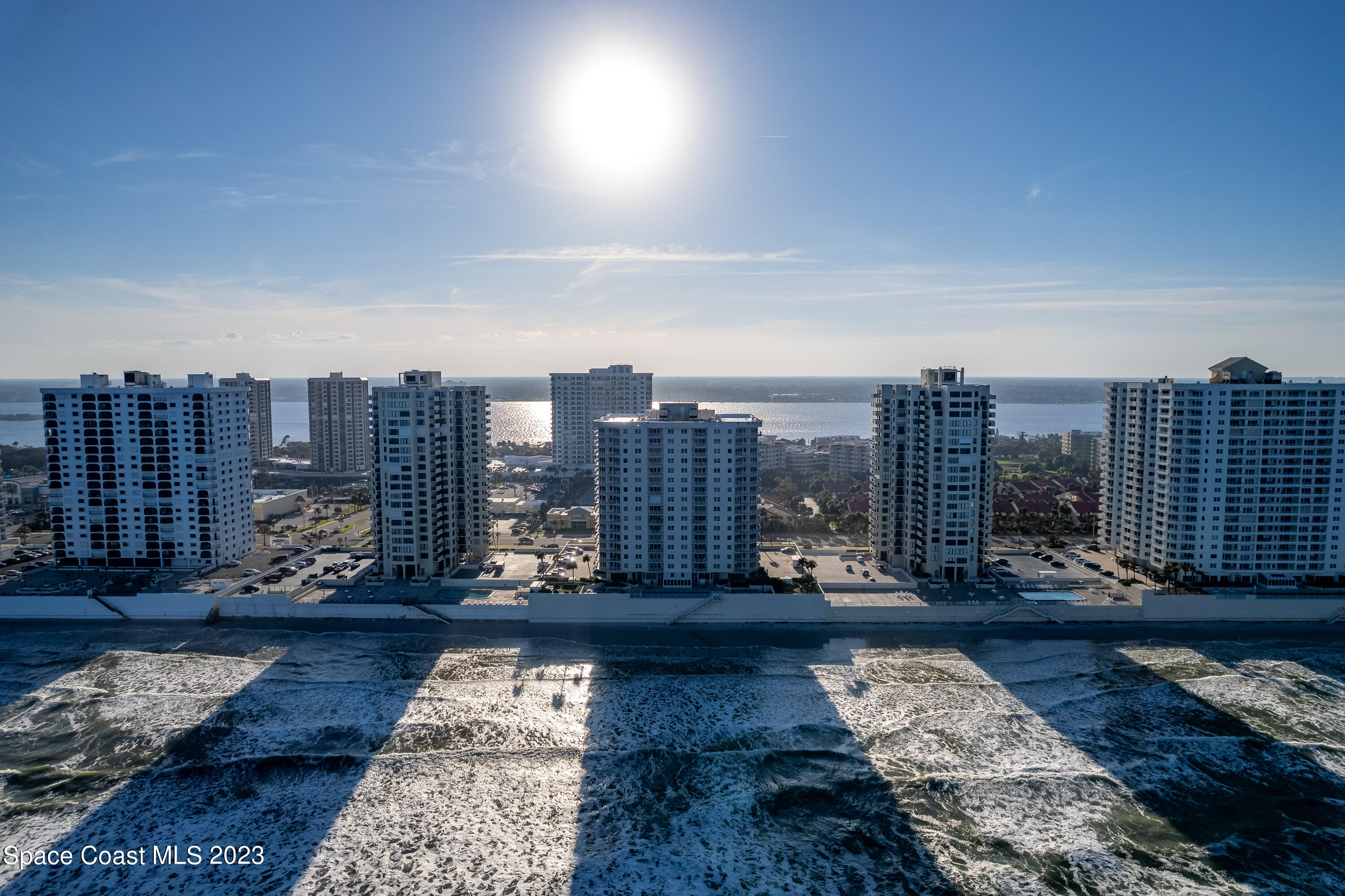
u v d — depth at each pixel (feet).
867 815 372.38
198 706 474.49
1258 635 590.55
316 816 369.09
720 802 381.19
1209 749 430.61
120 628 605.73
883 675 522.06
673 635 591.37
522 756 421.18
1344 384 638.94
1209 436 648.79
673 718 462.19
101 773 403.13
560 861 339.36
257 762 412.36
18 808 374.43
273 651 560.20
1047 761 418.72
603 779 400.67
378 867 334.85
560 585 635.66
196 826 361.51
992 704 481.46
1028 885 326.24
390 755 420.36
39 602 626.23
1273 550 654.53
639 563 645.10
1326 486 647.15
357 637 585.63
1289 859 343.46
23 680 512.22
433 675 518.78
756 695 491.72
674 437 633.61
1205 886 326.44
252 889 321.11
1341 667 533.96
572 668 530.68
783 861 341.21
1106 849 348.59
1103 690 500.33
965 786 395.14
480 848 347.36
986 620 611.88
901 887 324.80
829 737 442.50
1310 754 425.69
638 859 341.21
